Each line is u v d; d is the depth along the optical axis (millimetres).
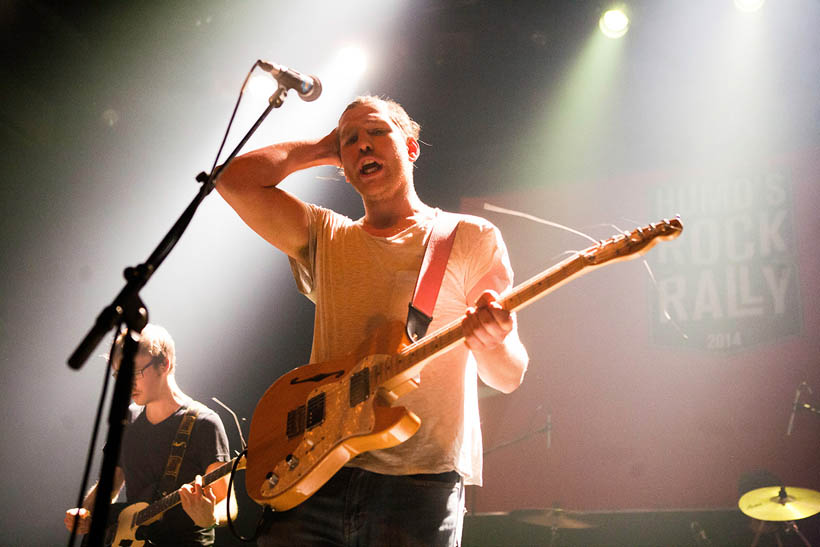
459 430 2230
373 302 2410
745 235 7086
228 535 5801
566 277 2010
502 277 2428
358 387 2166
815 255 6773
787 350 6660
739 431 6613
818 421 6359
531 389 7398
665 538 5789
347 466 2205
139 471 3906
